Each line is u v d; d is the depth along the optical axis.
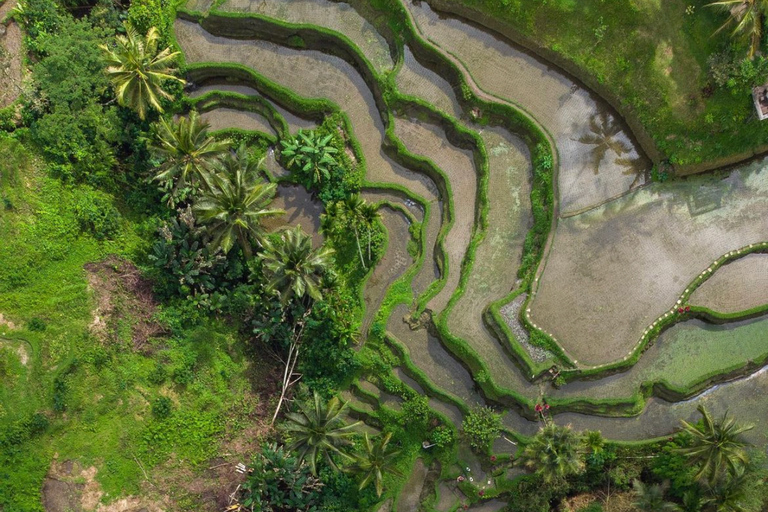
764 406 35.78
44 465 31.34
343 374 36.53
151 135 34.94
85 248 33.88
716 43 33.66
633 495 34.78
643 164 36.53
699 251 35.91
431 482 36.56
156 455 32.81
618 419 35.88
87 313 32.97
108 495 31.94
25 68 34.66
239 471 33.62
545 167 36.09
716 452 30.09
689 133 34.97
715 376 35.59
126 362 33.19
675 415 35.97
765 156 36.16
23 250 32.50
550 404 35.25
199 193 33.41
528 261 36.09
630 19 34.56
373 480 33.44
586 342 35.38
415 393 36.00
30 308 32.28
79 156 34.22
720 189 36.16
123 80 30.45
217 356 35.19
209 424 33.94
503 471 35.84
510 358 35.62
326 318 35.84
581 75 36.38
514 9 35.78
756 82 32.94
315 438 30.02
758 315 35.81
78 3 36.84
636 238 36.03
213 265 35.19
